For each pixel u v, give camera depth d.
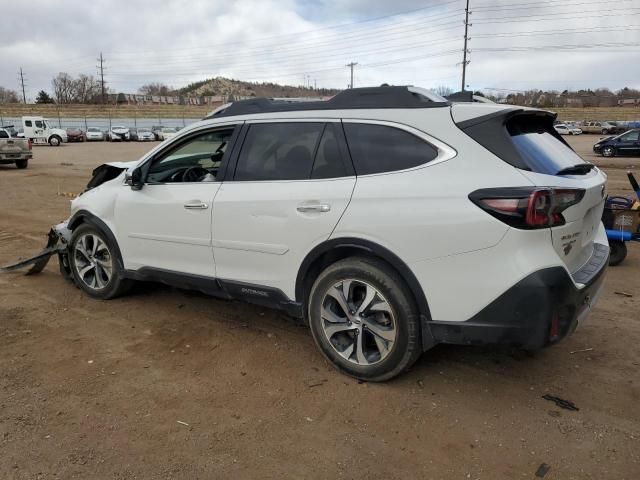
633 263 6.56
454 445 2.88
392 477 2.64
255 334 4.26
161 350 3.97
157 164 4.54
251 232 3.76
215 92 183.50
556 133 3.89
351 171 3.42
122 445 2.85
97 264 4.96
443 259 3.06
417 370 3.67
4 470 2.64
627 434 2.96
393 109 3.39
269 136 3.84
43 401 3.25
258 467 2.70
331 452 2.82
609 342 4.13
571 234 3.13
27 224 8.95
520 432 2.98
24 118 44.50
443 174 3.11
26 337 4.16
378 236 3.23
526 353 3.93
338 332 3.56
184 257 4.23
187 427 3.02
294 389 3.43
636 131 26.88
